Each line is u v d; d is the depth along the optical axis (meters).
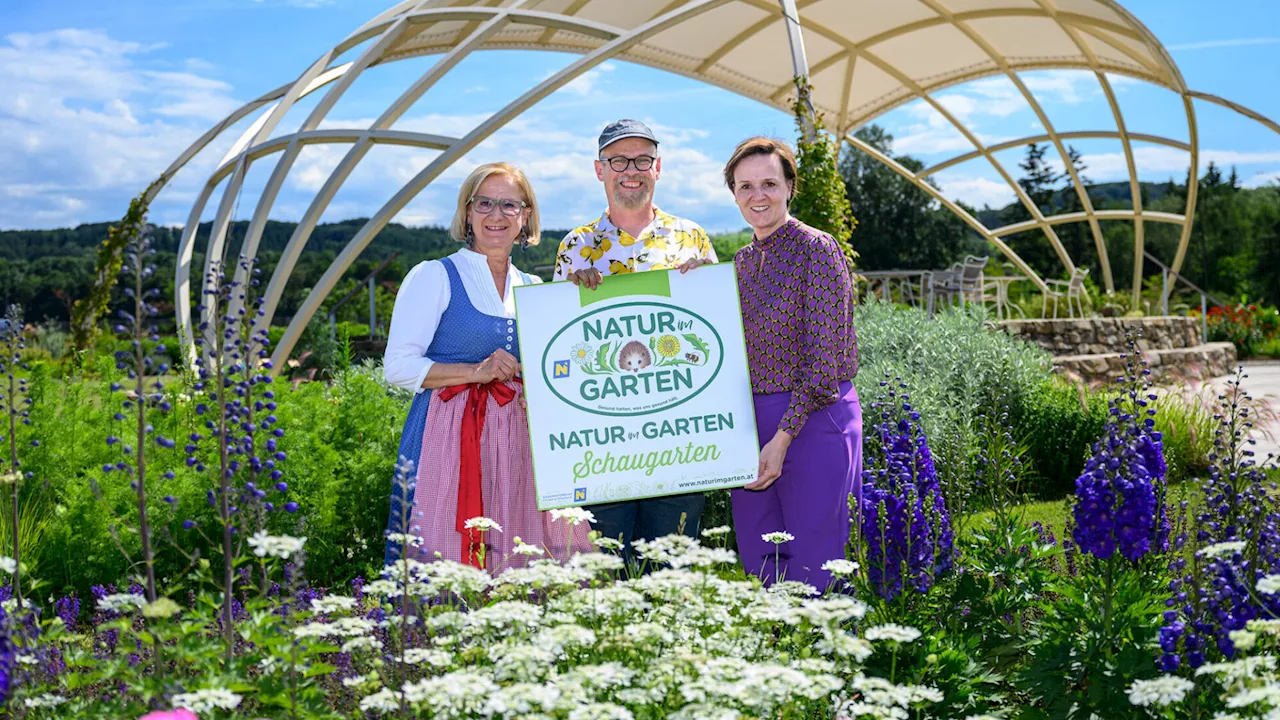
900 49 18.28
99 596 3.93
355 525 5.31
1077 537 2.71
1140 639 2.66
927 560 2.98
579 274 3.46
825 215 9.12
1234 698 1.95
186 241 12.11
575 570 2.51
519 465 3.54
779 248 3.59
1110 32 15.84
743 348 3.48
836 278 3.46
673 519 3.80
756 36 17.30
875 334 8.60
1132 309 19.17
